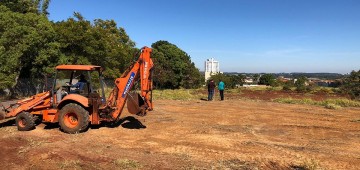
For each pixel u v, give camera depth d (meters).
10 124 12.18
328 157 8.35
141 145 9.26
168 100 22.33
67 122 10.70
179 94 26.75
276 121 13.76
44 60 23.66
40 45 23.55
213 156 8.24
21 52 21.81
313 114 15.95
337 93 32.06
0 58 20.70
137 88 12.15
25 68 26.27
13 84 22.16
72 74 11.43
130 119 13.37
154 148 8.95
